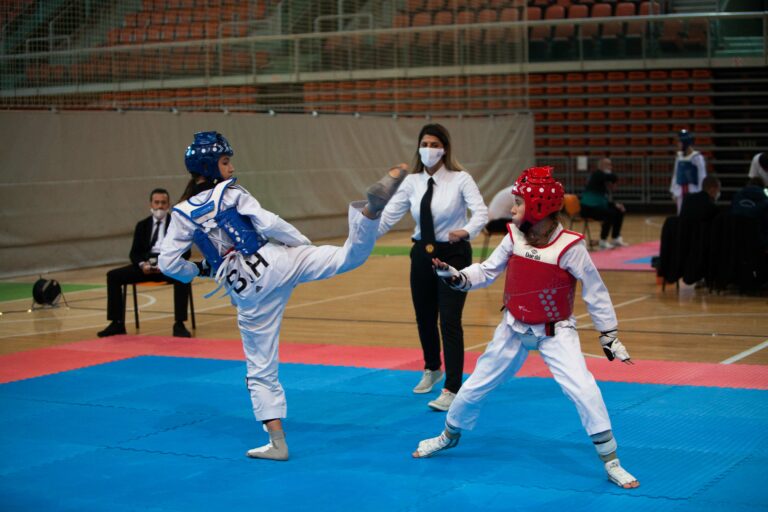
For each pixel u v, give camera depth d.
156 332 10.84
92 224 16.52
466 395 5.63
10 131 15.25
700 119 25.36
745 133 25.00
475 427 6.55
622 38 24.80
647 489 5.17
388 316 11.72
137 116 17.08
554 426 6.54
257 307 5.89
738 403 7.04
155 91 18.70
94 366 8.84
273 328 5.96
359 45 22.58
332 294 13.68
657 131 25.86
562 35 25.30
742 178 24.98
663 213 25.78
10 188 15.30
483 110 24.81
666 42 24.55
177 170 17.78
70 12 17.25
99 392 7.81
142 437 6.46
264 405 5.92
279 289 5.91
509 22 25.12
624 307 12.00
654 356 8.99
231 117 18.36
